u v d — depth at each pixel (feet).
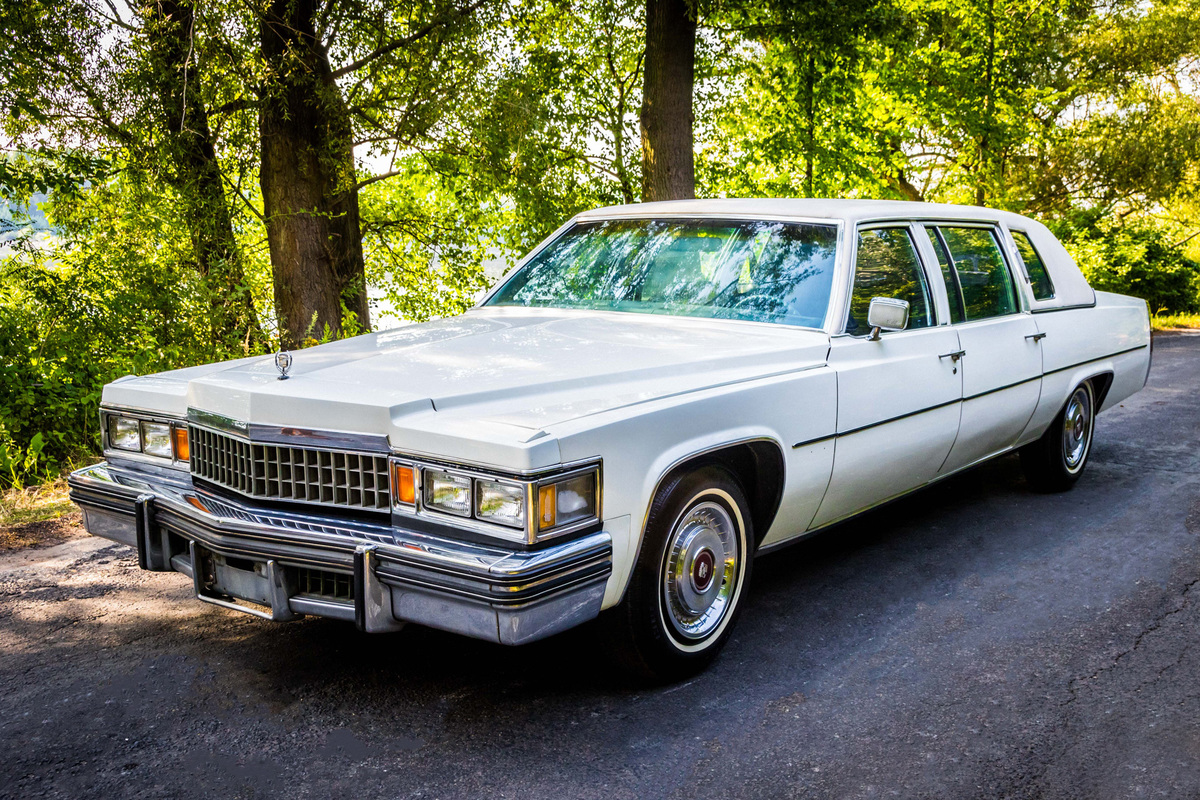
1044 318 17.24
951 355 14.19
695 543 10.44
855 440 12.34
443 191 55.11
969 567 14.49
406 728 9.36
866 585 13.70
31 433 21.09
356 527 8.98
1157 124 79.05
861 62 55.11
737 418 10.44
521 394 9.50
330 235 42.14
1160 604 12.90
